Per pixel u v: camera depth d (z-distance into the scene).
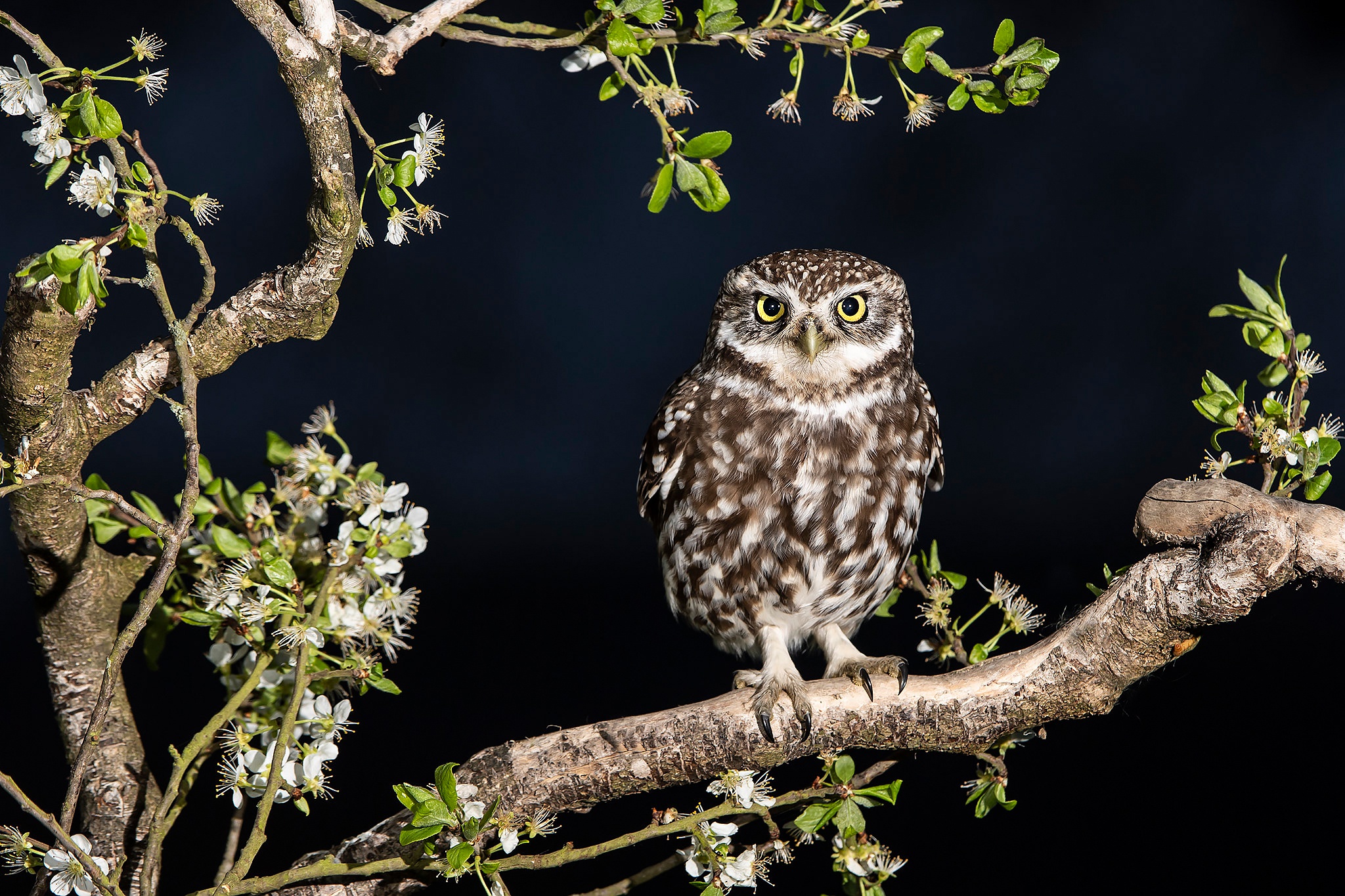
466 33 8.88
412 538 8.91
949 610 9.02
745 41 8.88
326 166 8.88
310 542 8.94
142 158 8.87
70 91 8.86
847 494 9.04
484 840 8.94
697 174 8.86
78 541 8.95
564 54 8.88
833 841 8.92
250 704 8.95
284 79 8.86
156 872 8.91
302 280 8.90
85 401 8.92
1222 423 8.94
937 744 8.95
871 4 8.89
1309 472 8.93
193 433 8.87
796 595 9.05
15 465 8.86
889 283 9.05
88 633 8.98
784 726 8.95
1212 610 8.90
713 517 9.05
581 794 8.95
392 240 8.88
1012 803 8.96
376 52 8.88
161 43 8.86
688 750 8.95
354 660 8.91
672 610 9.09
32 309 8.88
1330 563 8.88
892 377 9.05
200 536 8.95
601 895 8.92
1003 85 8.90
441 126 8.88
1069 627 8.94
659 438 9.07
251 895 8.88
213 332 8.91
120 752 8.98
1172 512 8.91
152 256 8.87
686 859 8.91
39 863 8.88
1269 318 8.95
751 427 9.04
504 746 8.95
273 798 8.88
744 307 9.05
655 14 8.87
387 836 8.95
